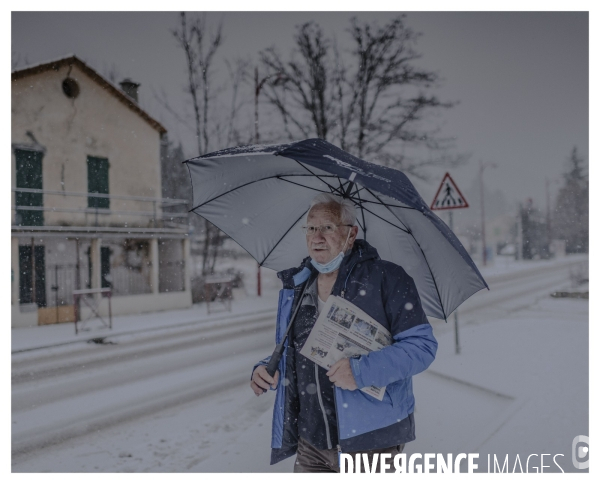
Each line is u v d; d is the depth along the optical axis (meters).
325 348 2.39
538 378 6.29
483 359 7.55
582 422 4.74
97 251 18.53
